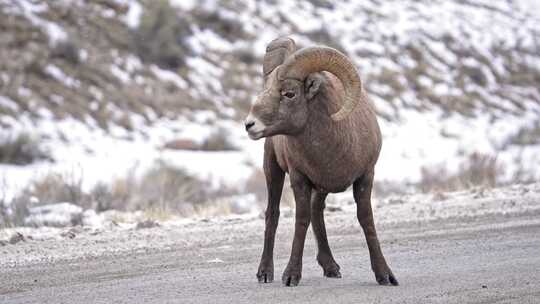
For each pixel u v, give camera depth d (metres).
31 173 90.19
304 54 32.81
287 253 44.62
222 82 140.62
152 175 84.56
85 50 130.00
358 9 192.00
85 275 38.94
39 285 36.72
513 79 189.62
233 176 95.06
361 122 34.50
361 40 175.75
